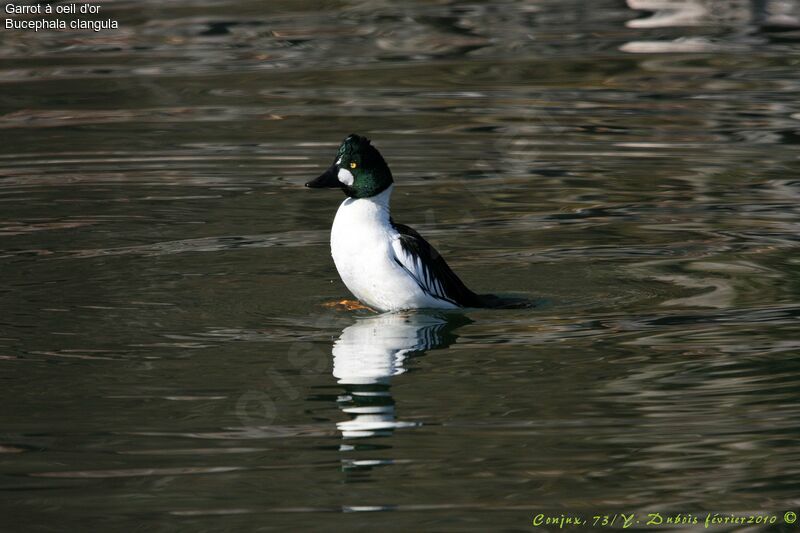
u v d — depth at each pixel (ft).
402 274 36.17
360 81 70.49
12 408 29.27
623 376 31.35
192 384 30.86
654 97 66.08
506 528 23.49
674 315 36.60
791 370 31.58
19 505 24.40
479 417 28.71
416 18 85.71
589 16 85.56
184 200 50.88
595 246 44.19
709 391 30.22
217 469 25.98
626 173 53.72
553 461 26.27
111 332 35.01
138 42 80.59
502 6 88.79
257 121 62.95
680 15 85.15
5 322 35.96
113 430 27.99
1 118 64.39
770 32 80.23
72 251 43.83
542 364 32.35
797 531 23.40
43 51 78.59
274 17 86.74
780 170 53.52
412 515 24.00
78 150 58.44
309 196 51.62
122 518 23.86
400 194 51.16
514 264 42.27
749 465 25.96
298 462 26.32
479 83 69.72
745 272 40.98
